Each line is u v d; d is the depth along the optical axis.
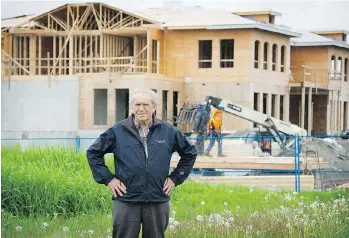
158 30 45.47
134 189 9.10
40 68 45.94
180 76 45.84
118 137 9.20
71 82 43.66
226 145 32.62
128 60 46.19
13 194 15.98
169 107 44.31
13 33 46.25
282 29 47.03
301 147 28.25
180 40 45.81
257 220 13.48
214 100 34.72
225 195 19.48
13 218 14.80
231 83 45.19
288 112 47.75
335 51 50.75
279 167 27.30
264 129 37.31
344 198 18.02
